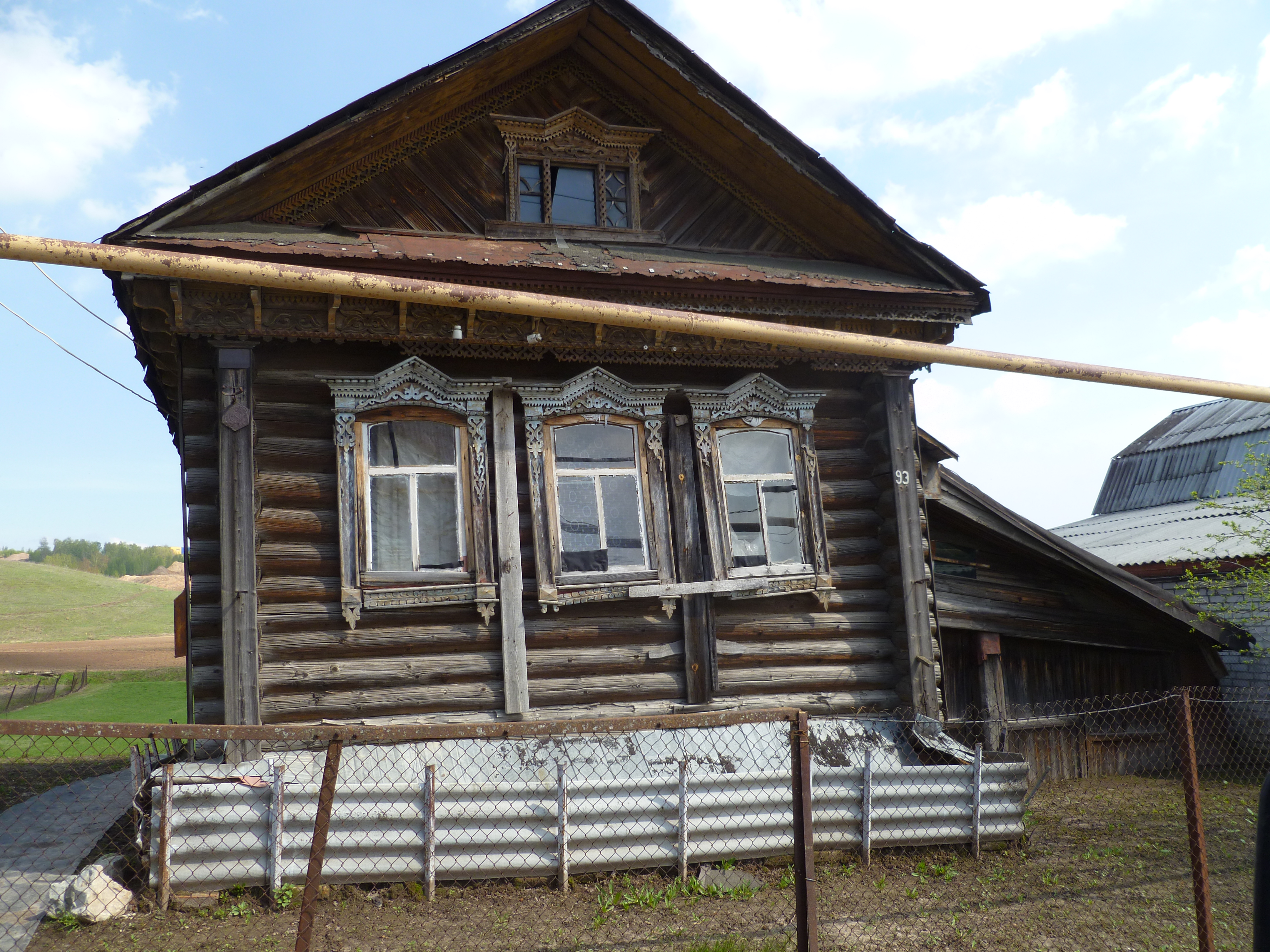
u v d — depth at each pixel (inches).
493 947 200.2
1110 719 447.5
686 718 158.2
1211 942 184.7
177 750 270.7
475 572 283.0
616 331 297.7
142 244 241.3
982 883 252.7
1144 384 240.4
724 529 309.7
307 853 227.9
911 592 317.4
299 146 279.6
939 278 337.4
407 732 147.1
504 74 331.0
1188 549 530.6
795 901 218.4
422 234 312.3
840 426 338.6
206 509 267.9
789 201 358.3
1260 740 464.8
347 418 279.3
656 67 328.8
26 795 348.5
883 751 298.8
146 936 201.0
